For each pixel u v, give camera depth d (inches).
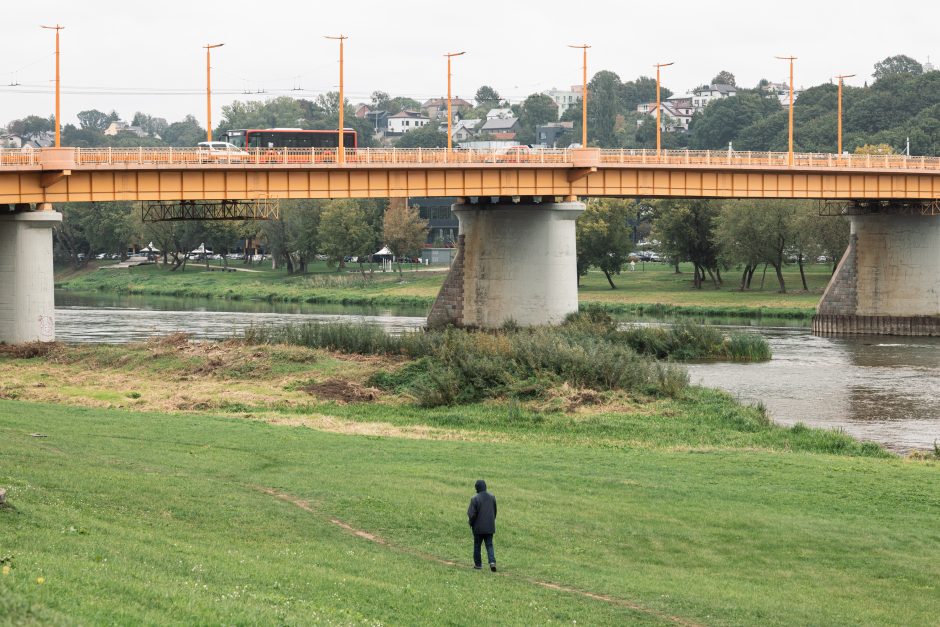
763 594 1596.9
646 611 1477.6
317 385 3548.2
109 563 1257.4
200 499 1831.9
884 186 5629.9
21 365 3860.7
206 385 3548.2
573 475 2284.7
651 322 6560.0
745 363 4618.6
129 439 2472.9
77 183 4138.8
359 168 4537.4
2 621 930.1
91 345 4207.7
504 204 5073.8
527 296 5044.3
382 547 1694.1
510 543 1777.8
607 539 1845.5
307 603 1245.7
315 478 2145.7
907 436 3083.2
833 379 4143.7
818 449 2775.6
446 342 3882.9
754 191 5334.6
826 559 1781.5
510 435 2866.6
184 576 1278.3
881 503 2122.3
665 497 2122.3
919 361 4699.8
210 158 4350.4
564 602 1469.0
